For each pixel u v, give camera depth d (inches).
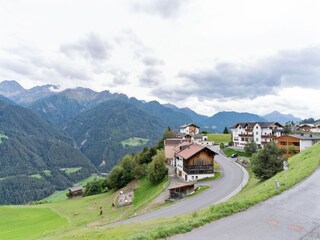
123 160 4571.9
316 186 1182.3
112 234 855.1
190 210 1845.5
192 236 681.6
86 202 4121.6
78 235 905.5
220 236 679.7
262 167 2308.1
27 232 2401.6
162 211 1945.1
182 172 3417.8
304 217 820.6
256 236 680.4
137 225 1002.1
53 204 4269.2
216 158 4365.2
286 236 682.8
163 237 677.3
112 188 4891.7
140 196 3373.5
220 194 2268.7
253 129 5359.3
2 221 3034.0
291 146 3892.7
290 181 1272.1
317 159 1793.8
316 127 6382.9
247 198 1030.4
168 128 6141.7
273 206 928.3
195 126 7017.7
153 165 3636.8
